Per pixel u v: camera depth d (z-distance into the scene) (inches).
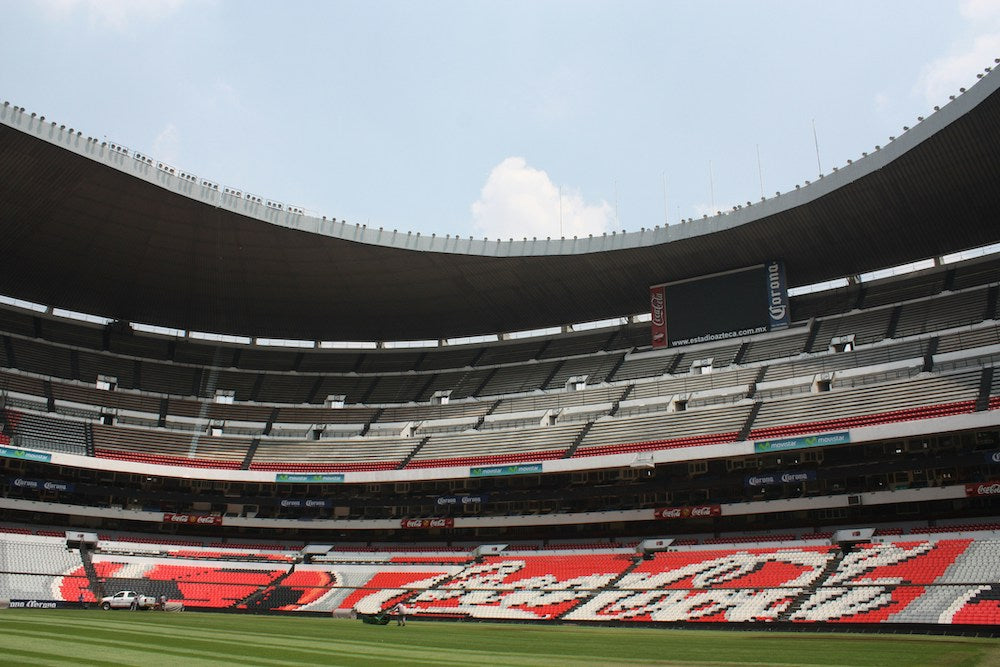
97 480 2290.8
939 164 1715.1
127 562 2080.5
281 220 2046.0
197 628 1082.7
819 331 2166.6
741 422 1924.2
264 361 2834.6
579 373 2490.2
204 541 2373.3
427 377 2748.5
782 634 1251.8
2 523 2149.4
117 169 1803.6
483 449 2234.3
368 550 2303.2
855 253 2121.1
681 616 1523.1
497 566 2006.6
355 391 2738.7
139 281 2416.3
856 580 1482.5
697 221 2048.5
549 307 2508.6
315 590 2004.2
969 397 1656.0
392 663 675.4
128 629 976.3
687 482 1942.7
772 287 2175.2
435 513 2317.9
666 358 2356.1
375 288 2412.6
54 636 787.4
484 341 2839.6
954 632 1226.6
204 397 2637.8
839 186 1790.1
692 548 1856.5
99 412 2417.6
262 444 2480.3
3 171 1809.8
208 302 2554.1
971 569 1390.3
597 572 1854.1
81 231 2117.4
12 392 2305.6
